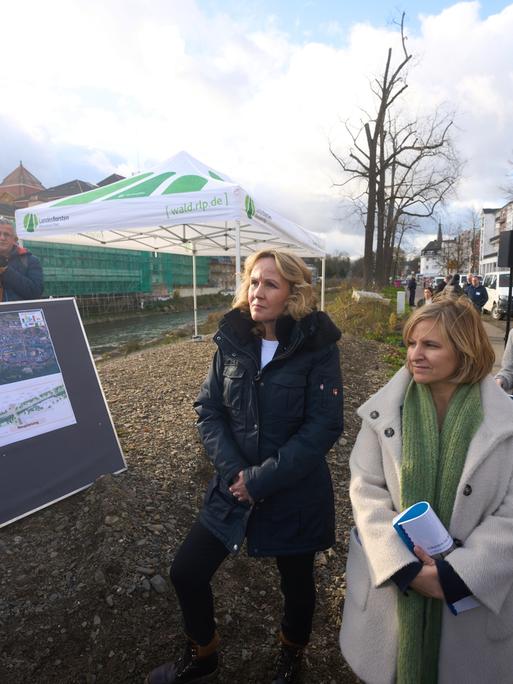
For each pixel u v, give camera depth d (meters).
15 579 2.41
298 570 1.94
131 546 2.63
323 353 1.86
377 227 29.27
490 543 1.37
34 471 2.95
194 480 3.55
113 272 44.09
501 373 3.58
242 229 7.86
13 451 2.89
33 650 2.11
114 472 3.33
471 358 1.53
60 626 2.21
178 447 3.97
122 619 2.28
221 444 1.90
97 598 2.34
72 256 40.00
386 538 1.48
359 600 1.63
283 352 1.87
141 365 7.41
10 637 2.14
